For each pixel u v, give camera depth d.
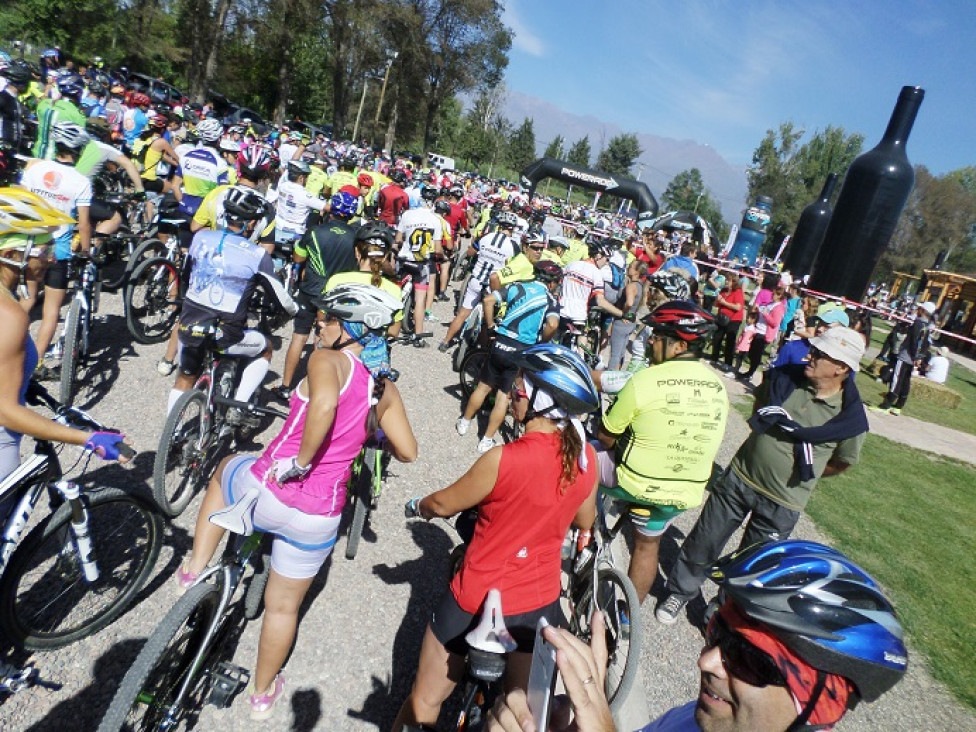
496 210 12.87
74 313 4.46
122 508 3.51
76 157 5.25
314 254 5.19
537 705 1.13
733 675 1.04
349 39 49.94
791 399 3.75
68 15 39.09
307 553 2.50
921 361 16.11
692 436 3.25
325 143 30.48
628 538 5.18
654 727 1.26
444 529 4.50
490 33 59.38
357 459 3.67
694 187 91.12
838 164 67.38
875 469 8.69
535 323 5.56
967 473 9.51
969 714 4.04
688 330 3.29
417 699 2.43
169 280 6.18
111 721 2.01
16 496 2.53
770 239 65.88
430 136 69.12
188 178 6.58
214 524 2.55
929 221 57.47
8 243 2.46
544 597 2.30
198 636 2.48
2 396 2.21
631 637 2.93
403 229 7.79
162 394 5.19
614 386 4.16
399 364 7.48
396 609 3.61
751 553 1.17
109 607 2.97
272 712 2.78
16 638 2.66
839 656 0.94
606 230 26.27
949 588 5.66
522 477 2.16
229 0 41.47
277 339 7.23
